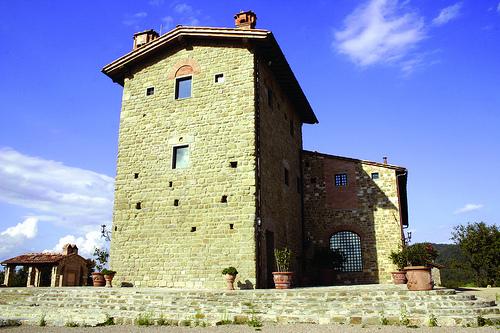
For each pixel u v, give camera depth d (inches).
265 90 745.6
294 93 884.0
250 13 743.1
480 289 854.5
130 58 772.6
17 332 425.7
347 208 892.6
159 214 690.8
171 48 764.6
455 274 1448.1
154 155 722.8
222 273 591.5
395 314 420.8
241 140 671.1
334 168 925.8
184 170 693.9
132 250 691.4
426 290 482.0
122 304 512.4
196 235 657.6
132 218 706.8
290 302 470.0
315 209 914.1
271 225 703.1
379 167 894.4
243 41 701.9
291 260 796.0
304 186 936.3
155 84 760.3
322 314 436.1
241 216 639.1
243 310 461.4
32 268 1118.4
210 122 698.2
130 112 764.6
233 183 657.6
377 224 863.7
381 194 877.8
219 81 712.4
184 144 705.6
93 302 532.7
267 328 403.2
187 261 651.5
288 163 850.8
